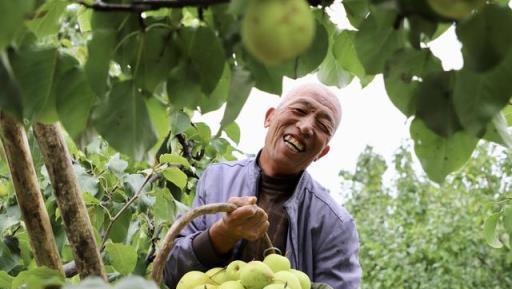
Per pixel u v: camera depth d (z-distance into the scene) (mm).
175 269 2207
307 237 2461
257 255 2338
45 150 1864
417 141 1332
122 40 1294
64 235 2984
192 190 3484
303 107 2473
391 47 1358
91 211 2947
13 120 1864
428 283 9203
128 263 2504
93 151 3158
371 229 11000
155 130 1337
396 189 11125
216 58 1322
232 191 2502
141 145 1325
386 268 10000
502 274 8945
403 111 1340
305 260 2453
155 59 1327
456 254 9102
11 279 2078
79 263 1897
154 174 3008
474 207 9109
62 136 1884
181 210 3002
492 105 1188
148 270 3225
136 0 1237
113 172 2930
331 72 1808
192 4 1229
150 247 3385
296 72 1398
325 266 2449
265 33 992
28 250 2980
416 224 10391
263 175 2518
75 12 1476
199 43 1322
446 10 1023
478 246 8969
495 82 1187
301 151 2453
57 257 2000
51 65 1301
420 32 1196
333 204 2539
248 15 1010
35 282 1422
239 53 1395
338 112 2533
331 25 1570
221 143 3480
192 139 3494
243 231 2020
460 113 1192
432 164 1333
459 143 1315
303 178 2508
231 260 2295
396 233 10438
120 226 3027
